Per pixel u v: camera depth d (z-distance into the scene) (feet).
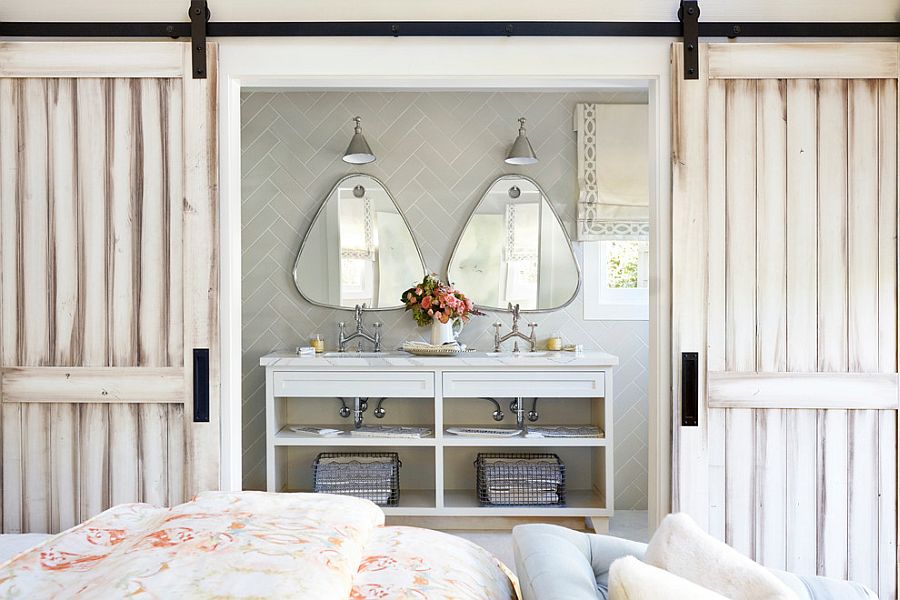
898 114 8.80
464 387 12.50
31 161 8.74
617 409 14.21
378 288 14.19
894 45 8.80
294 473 14.08
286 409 13.98
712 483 8.84
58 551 4.78
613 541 5.47
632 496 14.24
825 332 8.84
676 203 8.80
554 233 14.20
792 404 8.81
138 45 8.71
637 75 8.95
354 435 12.91
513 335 13.76
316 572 3.84
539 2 8.90
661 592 3.52
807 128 8.83
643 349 14.24
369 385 12.53
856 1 8.93
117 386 8.77
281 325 14.25
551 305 14.20
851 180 8.83
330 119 14.15
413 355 13.26
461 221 14.21
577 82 9.15
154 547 4.07
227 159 8.87
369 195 14.17
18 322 8.77
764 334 8.84
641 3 8.90
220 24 8.80
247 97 14.12
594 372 12.48
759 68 8.79
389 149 14.16
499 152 14.16
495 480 12.73
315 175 14.19
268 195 14.19
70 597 3.73
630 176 14.01
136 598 3.43
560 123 14.15
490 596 4.65
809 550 8.80
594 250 14.24
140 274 8.77
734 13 8.93
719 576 4.06
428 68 8.93
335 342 14.23
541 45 8.93
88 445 8.81
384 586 4.23
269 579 3.66
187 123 8.71
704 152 8.80
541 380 12.48
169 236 8.77
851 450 8.84
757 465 8.84
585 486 14.03
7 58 8.68
